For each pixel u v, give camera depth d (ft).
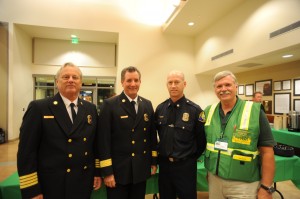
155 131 5.79
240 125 4.46
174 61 22.38
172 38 22.31
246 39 14.44
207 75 23.20
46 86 24.66
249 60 14.90
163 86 21.99
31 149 4.02
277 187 9.82
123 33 21.25
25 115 4.17
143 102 5.63
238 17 15.37
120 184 4.88
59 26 20.12
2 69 19.47
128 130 5.04
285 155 7.21
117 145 5.01
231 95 4.68
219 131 4.74
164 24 21.16
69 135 4.28
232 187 4.42
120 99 5.24
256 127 4.31
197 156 5.72
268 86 17.57
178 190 5.41
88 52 25.49
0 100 19.48
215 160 4.63
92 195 5.68
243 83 20.92
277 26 11.69
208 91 23.26
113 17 21.09
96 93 25.88
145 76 21.62
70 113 4.53
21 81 21.50
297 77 14.84
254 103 4.64
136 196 5.16
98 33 21.80
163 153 5.50
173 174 5.43
